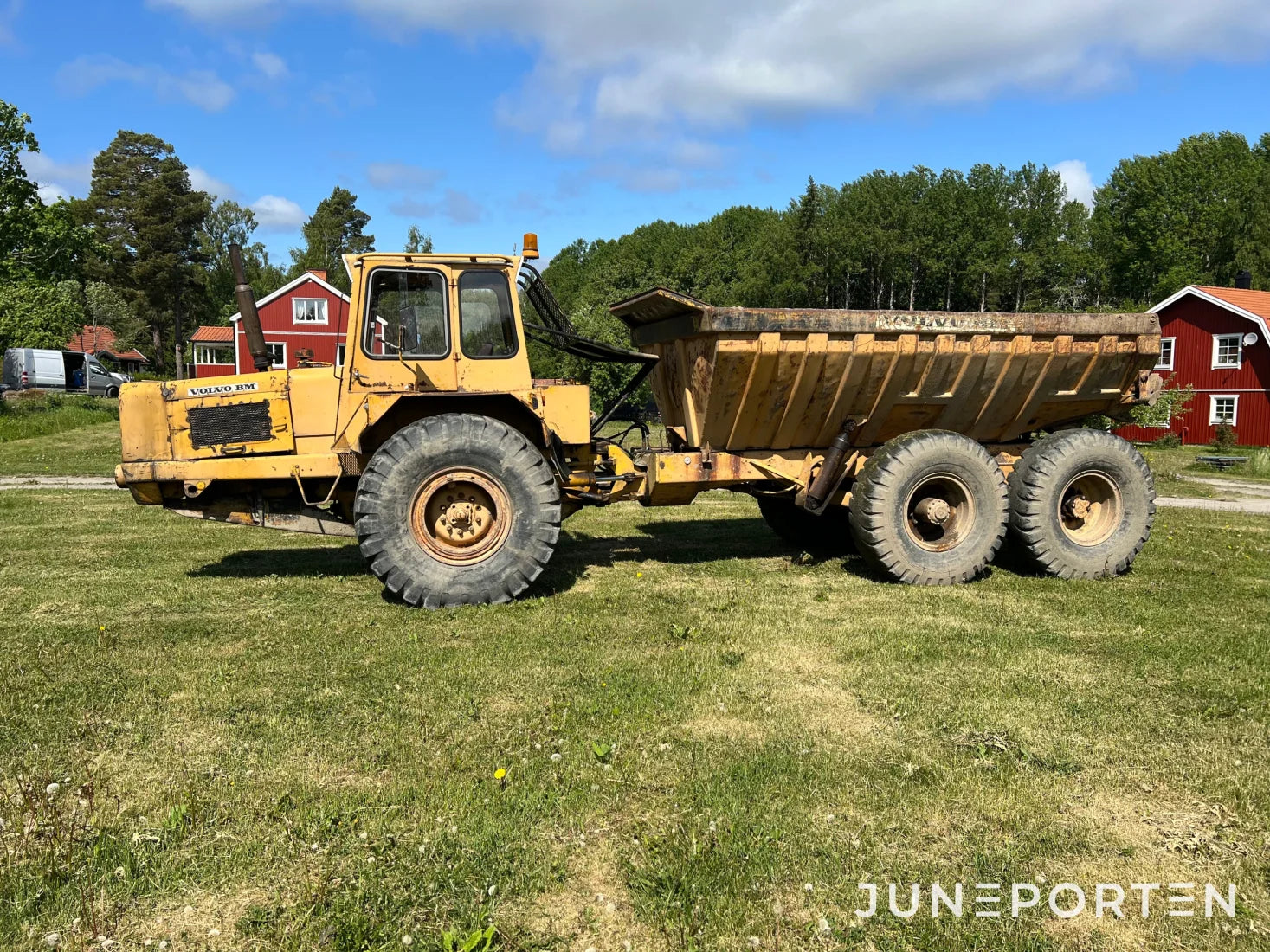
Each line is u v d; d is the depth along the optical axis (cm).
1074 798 311
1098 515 677
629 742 352
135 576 641
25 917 242
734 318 589
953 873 266
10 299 3161
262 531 835
